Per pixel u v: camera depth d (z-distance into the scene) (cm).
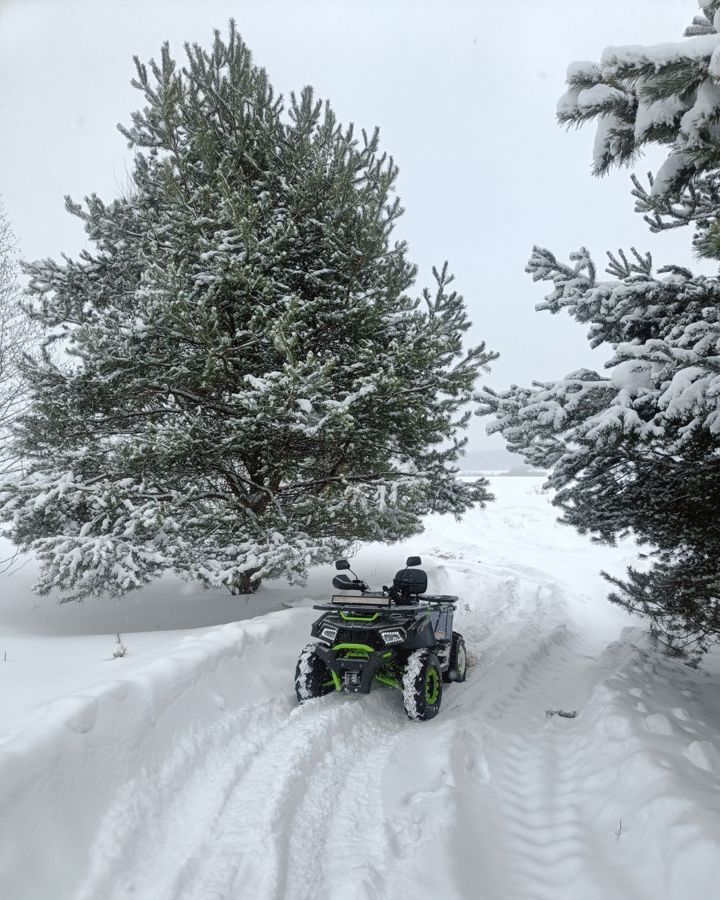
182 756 415
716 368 420
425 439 960
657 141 309
